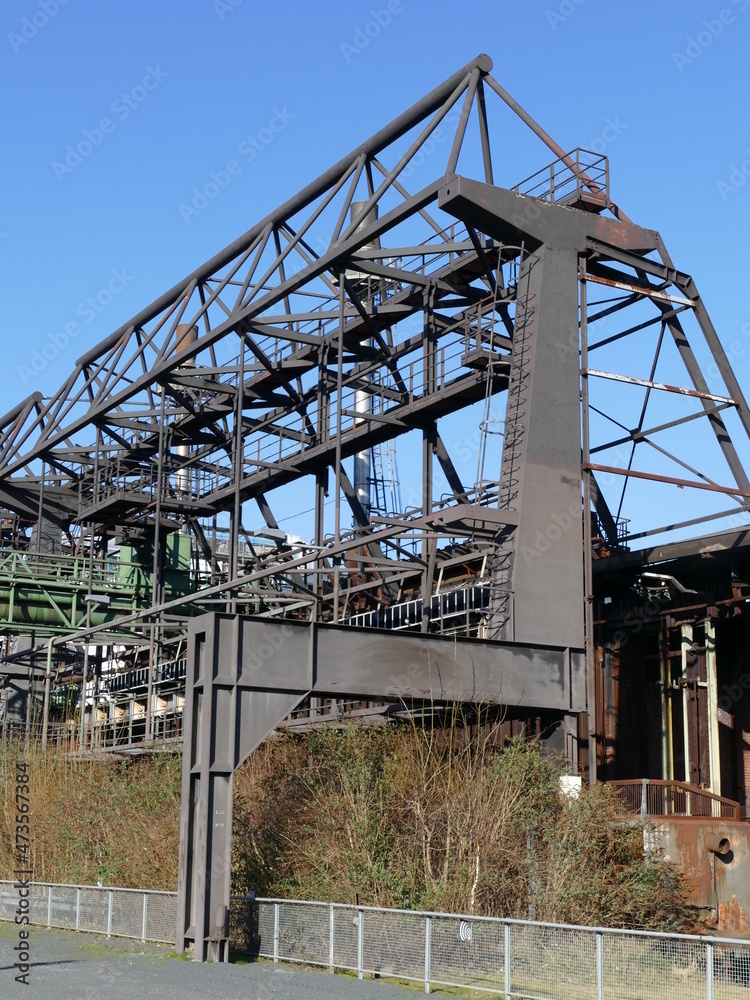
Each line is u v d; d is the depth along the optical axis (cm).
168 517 4881
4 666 5022
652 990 1474
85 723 4319
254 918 2119
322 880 2375
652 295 3066
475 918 1680
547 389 2828
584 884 2180
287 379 4200
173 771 3198
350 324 3853
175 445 4734
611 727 3241
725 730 3198
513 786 2381
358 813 2434
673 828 2306
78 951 2158
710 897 2278
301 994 1633
